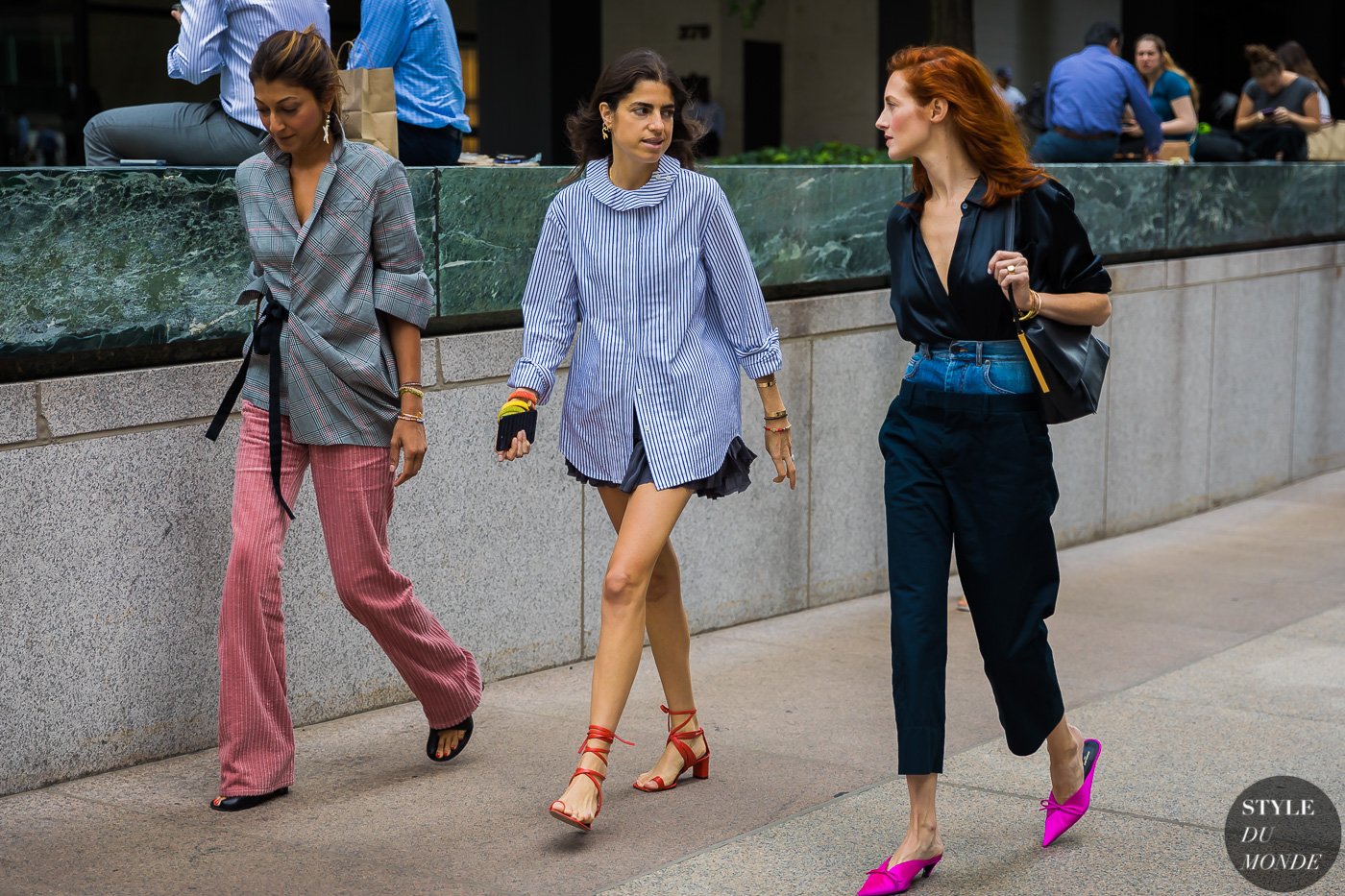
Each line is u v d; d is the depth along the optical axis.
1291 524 9.05
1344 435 10.94
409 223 4.26
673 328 4.14
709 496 4.33
